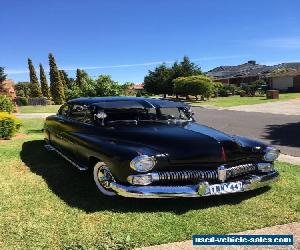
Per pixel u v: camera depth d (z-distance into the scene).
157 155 5.21
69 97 12.23
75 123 7.12
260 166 5.75
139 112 6.64
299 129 14.59
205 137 5.64
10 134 11.40
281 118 19.20
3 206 5.45
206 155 5.34
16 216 5.10
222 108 28.53
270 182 5.78
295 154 9.59
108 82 12.23
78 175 7.00
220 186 5.28
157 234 4.54
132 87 13.91
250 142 5.91
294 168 7.73
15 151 9.30
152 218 5.03
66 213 5.20
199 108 29.58
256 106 29.06
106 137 6.04
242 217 5.06
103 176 5.78
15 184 6.50
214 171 5.38
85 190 6.13
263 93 48.34
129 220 4.96
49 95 66.62
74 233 4.58
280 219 4.98
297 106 27.42
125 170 5.19
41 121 18.27
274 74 56.28
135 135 5.82
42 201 5.66
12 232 4.62
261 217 5.05
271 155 5.86
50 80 57.47
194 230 4.65
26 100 45.00
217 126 16.33
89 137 6.23
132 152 5.22
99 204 5.52
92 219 5.00
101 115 6.45
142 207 5.41
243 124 16.89
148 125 6.34
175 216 5.10
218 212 5.24
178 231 4.62
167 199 5.72
